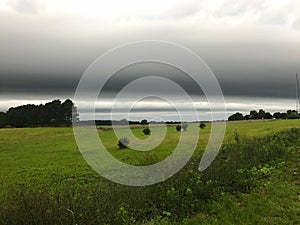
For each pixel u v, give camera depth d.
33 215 8.04
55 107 102.88
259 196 11.22
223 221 9.11
